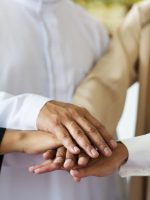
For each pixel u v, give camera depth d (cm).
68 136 88
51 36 117
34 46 115
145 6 130
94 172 89
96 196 121
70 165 86
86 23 128
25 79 111
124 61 123
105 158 90
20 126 96
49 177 110
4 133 97
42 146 92
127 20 132
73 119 90
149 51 126
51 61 115
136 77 130
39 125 93
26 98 97
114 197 130
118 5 187
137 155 94
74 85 117
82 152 87
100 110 114
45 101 95
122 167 95
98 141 87
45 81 114
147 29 127
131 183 130
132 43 127
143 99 126
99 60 126
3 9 116
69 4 127
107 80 119
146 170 96
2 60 110
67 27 122
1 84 109
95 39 129
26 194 110
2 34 112
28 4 117
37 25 117
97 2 189
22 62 111
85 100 113
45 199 111
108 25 186
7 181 108
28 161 100
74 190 112
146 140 95
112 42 130
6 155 101
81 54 122
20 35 114
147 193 129
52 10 119
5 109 97
